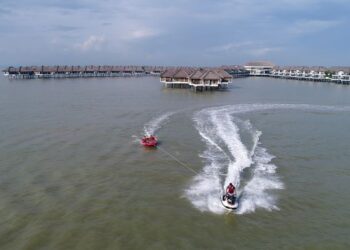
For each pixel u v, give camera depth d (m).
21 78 145.62
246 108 64.44
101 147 35.56
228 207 22.81
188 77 102.69
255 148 36.78
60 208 22.19
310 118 56.16
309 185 27.36
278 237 19.91
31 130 41.66
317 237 20.03
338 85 136.25
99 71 172.38
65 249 18.12
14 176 26.94
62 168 29.14
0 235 19.02
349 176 29.55
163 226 20.64
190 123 48.28
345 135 44.22
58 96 78.19
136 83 127.12
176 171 29.50
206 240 19.39
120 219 21.22
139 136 40.41
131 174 28.50
